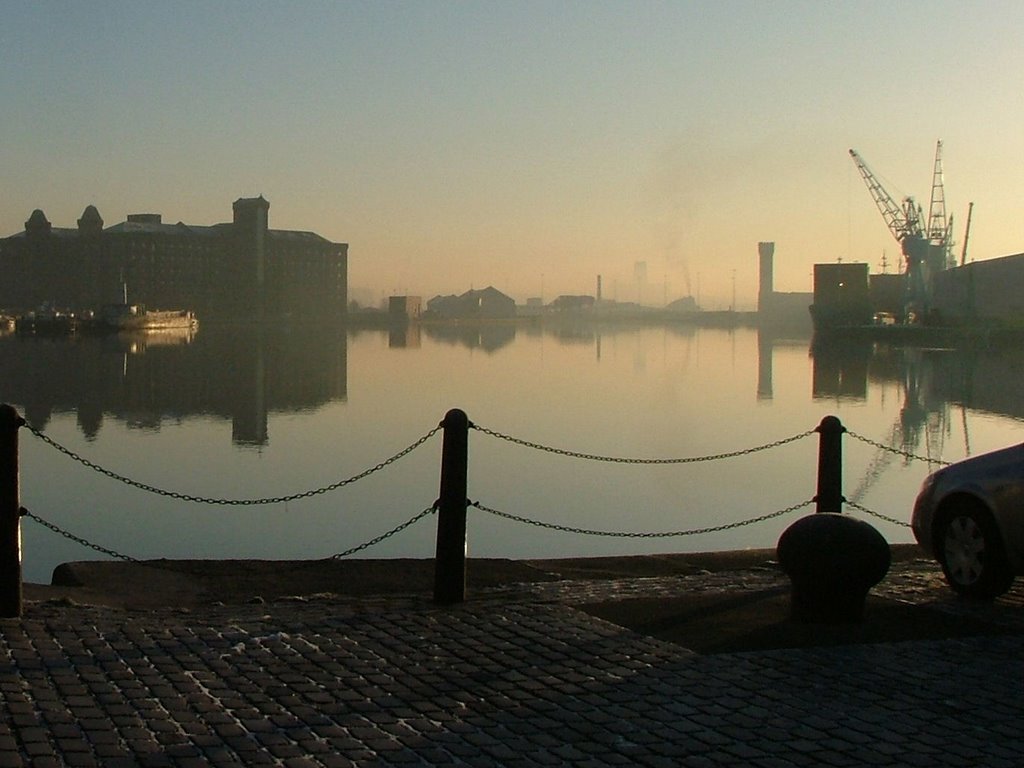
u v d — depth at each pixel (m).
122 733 6.49
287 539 22.86
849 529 9.56
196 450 40.69
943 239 181.38
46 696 7.14
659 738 6.61
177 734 6.51
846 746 6.52
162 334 187.00
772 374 92.38
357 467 35.59
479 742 6.50
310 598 11.01
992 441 45.38
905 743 6.59
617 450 40.28
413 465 35.69
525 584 11.95
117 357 112.81
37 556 20.77
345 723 6.79
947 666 8.26
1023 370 101.19
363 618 9.61
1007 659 8.48
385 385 76.31
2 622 9.11
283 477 33.22
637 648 8.70
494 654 8.48
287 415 55.03
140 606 10.93
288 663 8.11
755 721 6.95
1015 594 11.11
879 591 11.24
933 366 107.12
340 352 128.12
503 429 47.75
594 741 6.55
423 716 6.97
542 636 9.05
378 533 23.52
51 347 134.38
